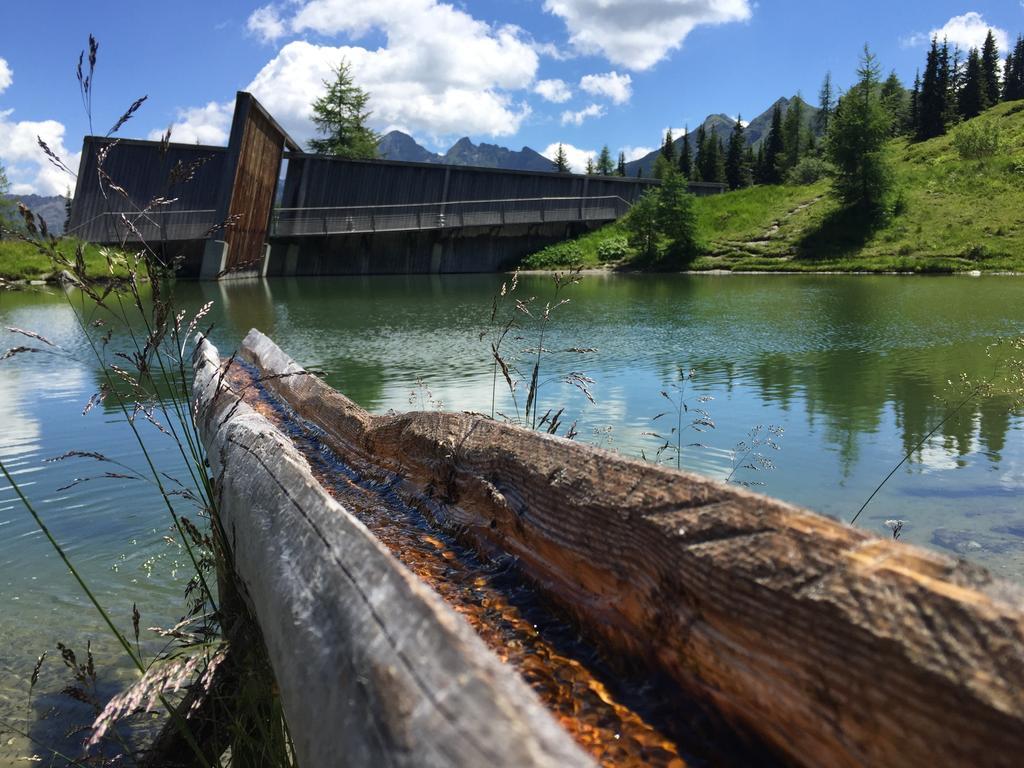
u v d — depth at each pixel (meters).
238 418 2.87
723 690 1.13
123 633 3.08
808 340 10.85
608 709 1.29
